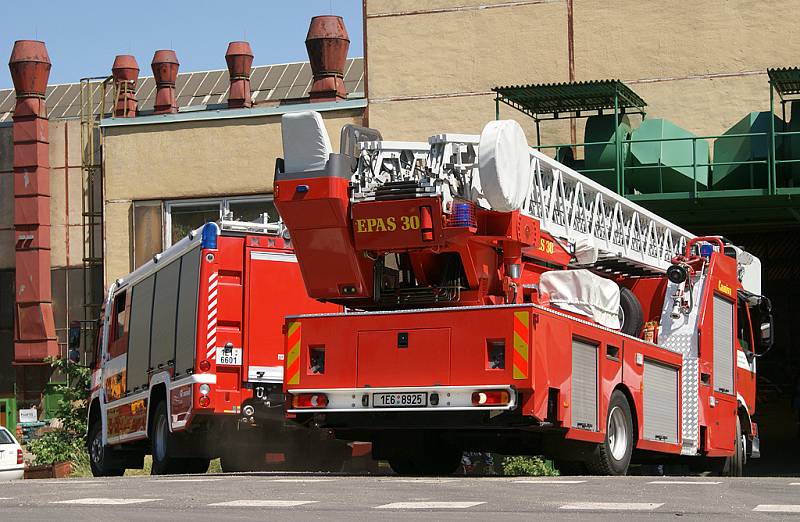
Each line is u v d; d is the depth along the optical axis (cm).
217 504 898
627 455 1381
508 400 1220
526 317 1220
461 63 3089
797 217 2738
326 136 1398
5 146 3691
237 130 3256
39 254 3581
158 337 1831
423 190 1370
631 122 2959
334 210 1397
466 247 1393
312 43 3391
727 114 2908
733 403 1750
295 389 1324
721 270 1708
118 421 1980
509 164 1389
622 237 1852
